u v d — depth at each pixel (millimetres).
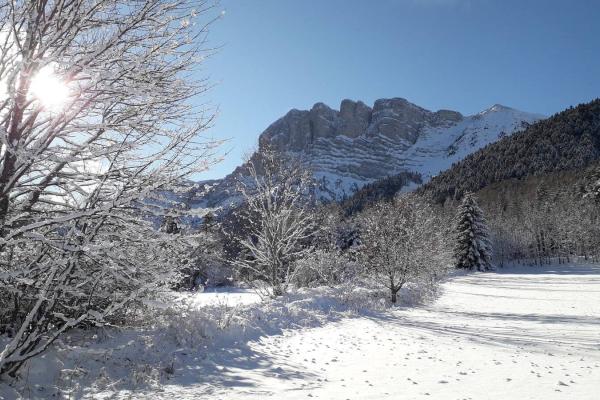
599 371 8586
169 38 5180
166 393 6191
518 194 140375
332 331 13312
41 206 5730
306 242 21953
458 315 19656
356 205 192375
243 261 19031
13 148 4594
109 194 5355
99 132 5012
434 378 7910
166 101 5188
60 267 5066
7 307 6652
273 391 6645
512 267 91062
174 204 5707
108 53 4969
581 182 110812
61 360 6566
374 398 6379
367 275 26781
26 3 4598
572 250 94062
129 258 5555
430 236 31734
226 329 10195
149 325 9188
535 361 9695
